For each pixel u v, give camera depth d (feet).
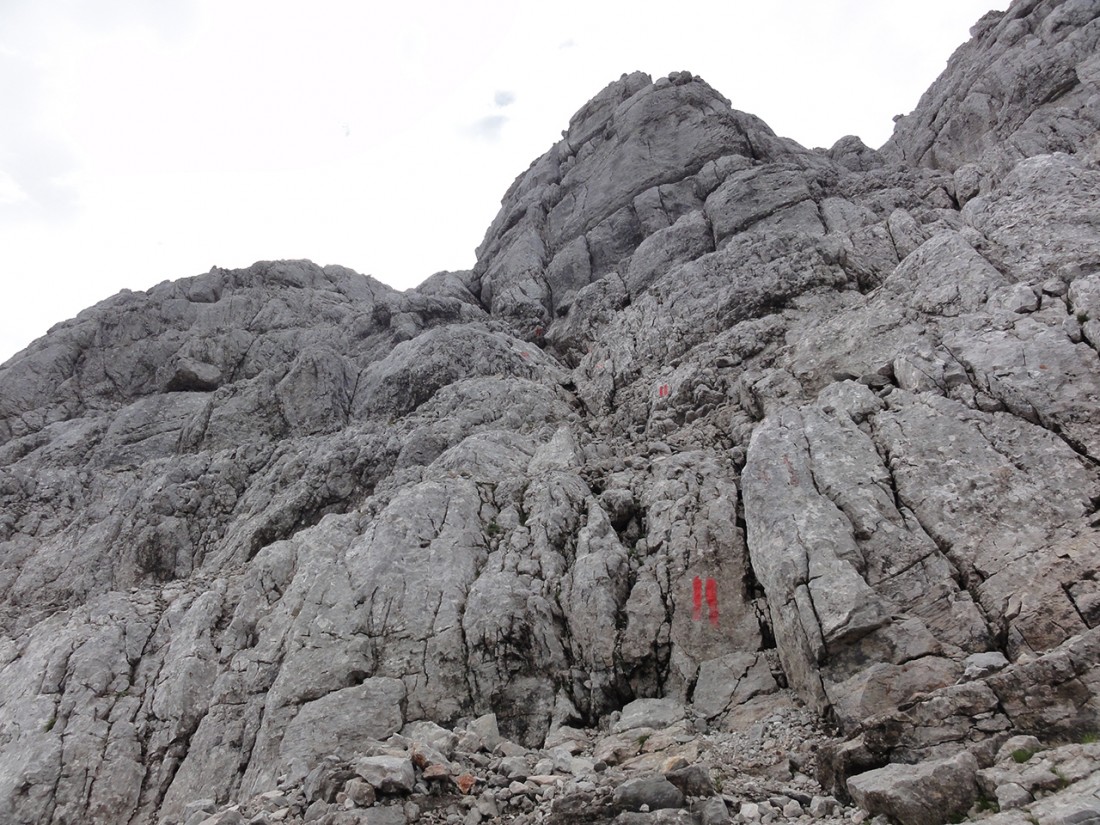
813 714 31.91
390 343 102.27
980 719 24.59
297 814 29.53
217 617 49.32
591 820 25.72
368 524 52.44
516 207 133.59
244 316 115.75
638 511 49.08
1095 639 24.30
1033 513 33.47
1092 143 83.20
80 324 112.37
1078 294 41.42
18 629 63.10
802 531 36.40
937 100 128.77
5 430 97.91
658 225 107.76
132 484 80.79
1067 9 110.52
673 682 38.63
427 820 27.55
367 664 41.42
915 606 32.42
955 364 42.50
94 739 42.24
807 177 97.50
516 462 63.21
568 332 100.73
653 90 128.47
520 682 40.01
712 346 69.77
